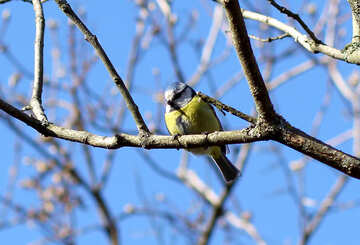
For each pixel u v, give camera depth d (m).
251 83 4.25
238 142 4.62
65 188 12.90
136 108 5.09
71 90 12.58
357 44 5.41
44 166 12.91
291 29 6.32
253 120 4.59
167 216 13.23
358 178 4.26
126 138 5.07
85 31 5.16
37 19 6.18
